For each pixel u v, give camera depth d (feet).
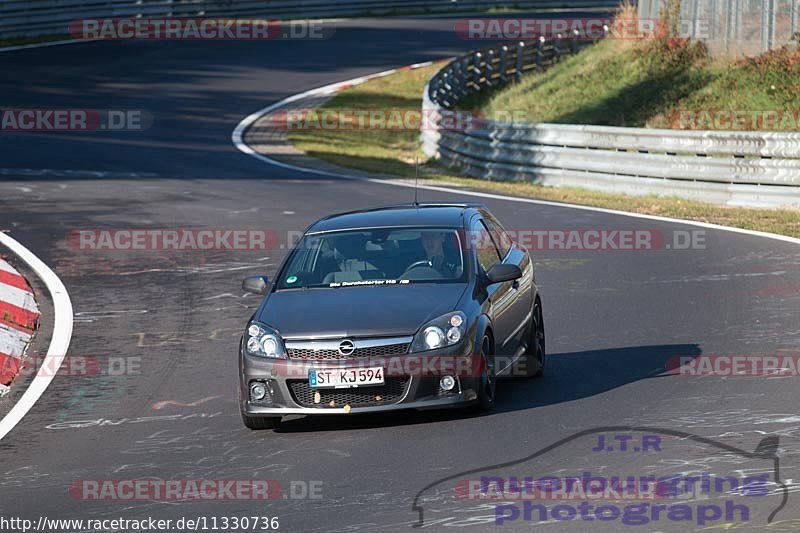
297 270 113.19
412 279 108.99
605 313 147.43
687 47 392.06
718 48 377.91
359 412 99.50
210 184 287.89
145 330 150.41
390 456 92.02
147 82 495.00
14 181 290.35
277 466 91.66
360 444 96.58
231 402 114.83
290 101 472.85
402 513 77.30
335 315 102.83
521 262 123.03
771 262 175.42
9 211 247.70
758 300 148.87
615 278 170.71
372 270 110.52
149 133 389.19
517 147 298.15
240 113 441.68
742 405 100.53
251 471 90.79
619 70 408.46
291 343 101.04
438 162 349.82
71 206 254.06
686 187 253.24
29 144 358.43
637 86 388.78
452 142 337.93
